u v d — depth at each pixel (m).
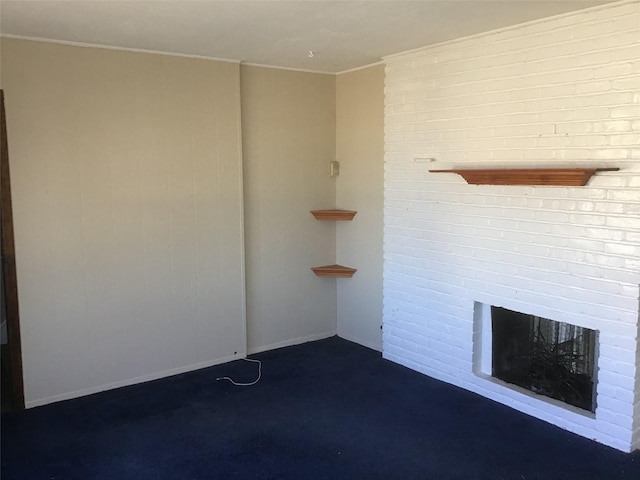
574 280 3.24
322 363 4.50
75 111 3.70
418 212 4.14
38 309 3.70
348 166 4.91
